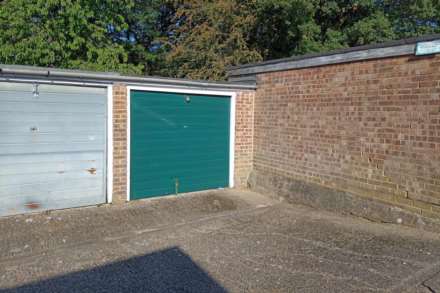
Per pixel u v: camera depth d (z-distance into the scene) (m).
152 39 19.70
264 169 8.62
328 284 3.77
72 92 6.56
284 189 7.88
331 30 15.10
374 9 15.23
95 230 5.64
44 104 6.30
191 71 16.42
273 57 16.84
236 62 15.53
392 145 5.84
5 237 5.23
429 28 14.83
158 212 6.68
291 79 7.77
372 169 6.16
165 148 7.78
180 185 8.05
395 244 4.89
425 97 5.36
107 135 6.99
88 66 13.12
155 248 4.89
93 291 3.65
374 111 6.09
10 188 6.09
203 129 8.32
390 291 3.58
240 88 8.69
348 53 6.48
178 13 16.95
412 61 5.52
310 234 5.45
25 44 12.08
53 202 6.51
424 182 5.43
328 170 6.96
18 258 4.52
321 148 7.09
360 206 6.34
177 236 5.41
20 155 6.14
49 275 4.03
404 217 5.69
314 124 7.23
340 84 6.68
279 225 5.96
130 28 18.75
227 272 4.10
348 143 6.56
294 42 16.19
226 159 8.74
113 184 7.09
